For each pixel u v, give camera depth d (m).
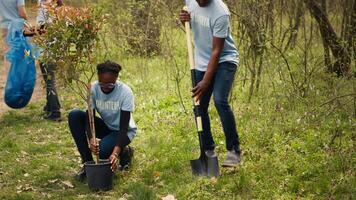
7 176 6.65
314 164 6.29
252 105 8.48
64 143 7.77
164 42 12.12
